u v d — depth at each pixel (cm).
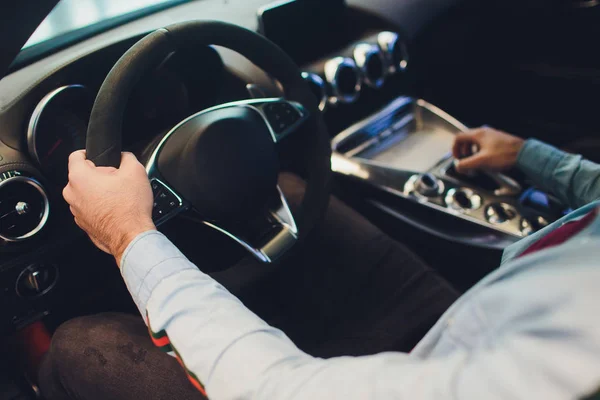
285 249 92
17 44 78
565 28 148
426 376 41
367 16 135
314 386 45
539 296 36
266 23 115
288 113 93
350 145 138
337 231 113
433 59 148
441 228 121
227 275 93
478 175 122
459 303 48
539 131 163
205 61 102
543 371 34
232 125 87
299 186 124
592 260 35
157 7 119
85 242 91
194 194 85
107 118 72
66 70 85
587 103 150
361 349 91
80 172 68
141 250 61
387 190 125
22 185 81
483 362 38
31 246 85
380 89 140
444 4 141
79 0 105
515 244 66
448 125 142
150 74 94
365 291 102
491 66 164
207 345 52
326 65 126
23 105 82
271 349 51
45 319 109
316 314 100
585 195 92
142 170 71
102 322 89
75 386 85
